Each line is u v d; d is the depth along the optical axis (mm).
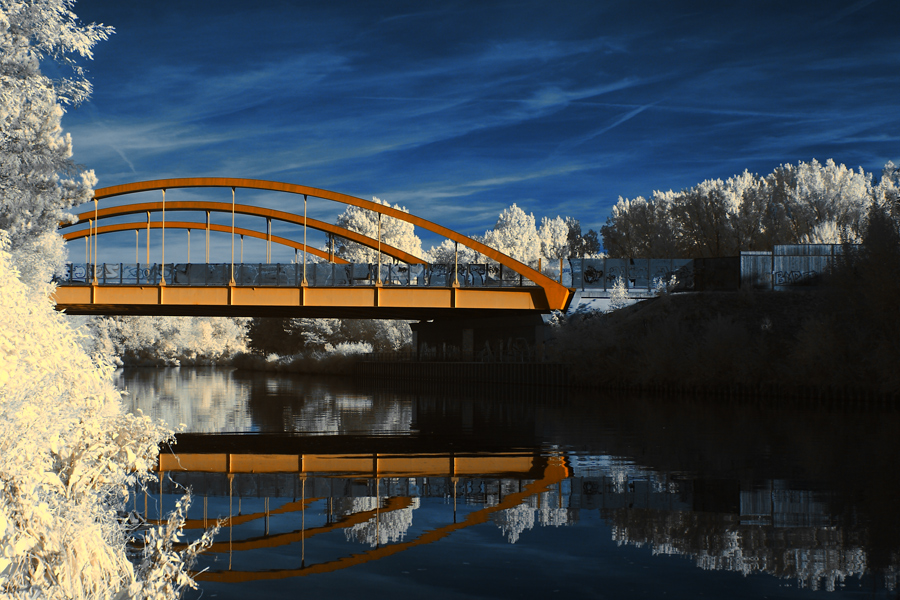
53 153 20109
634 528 9383
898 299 29953
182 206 48500
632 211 92312
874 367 29438
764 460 14992
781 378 33531
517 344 52062
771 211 72750
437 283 49031
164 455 16734
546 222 125375
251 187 46281
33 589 3885
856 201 67312
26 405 4023
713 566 7660
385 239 83062
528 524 9656
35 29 15992
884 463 14469
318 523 9734
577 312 48375
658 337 39750
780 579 7180
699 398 33906
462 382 54219
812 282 48625
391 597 6676
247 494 11805
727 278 49500
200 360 125000
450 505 10945
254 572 7488
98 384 4984
